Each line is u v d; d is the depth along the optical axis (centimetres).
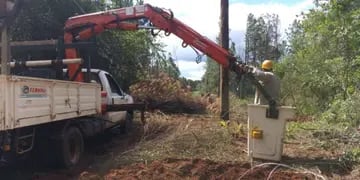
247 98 2134
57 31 1838
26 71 962
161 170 766
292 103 1781
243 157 866
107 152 991
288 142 1020
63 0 1830
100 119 1045
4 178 749
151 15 1049
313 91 1655
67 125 825
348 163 813
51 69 980
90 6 1994
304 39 2031
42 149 794
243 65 921
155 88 1923
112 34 2008
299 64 1831
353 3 1330
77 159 863
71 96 825
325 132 1069
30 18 1764
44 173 786
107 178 727
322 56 1598
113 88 1200
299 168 785
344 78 1381
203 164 793
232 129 1075
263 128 841
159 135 1112
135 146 995
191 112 1848
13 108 619
